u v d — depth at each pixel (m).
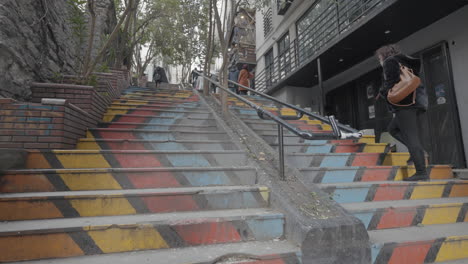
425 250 2.06
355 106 8.14
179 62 13.79
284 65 10.09
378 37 5.86
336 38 6.09
